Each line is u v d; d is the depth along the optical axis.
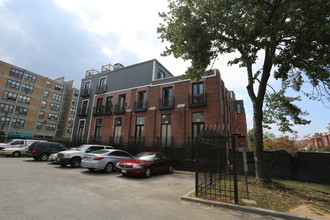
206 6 7.23
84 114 21.86
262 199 5.57
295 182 9.06
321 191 7.05
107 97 20.83
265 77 8.70
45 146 14.50
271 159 10.48
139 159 10.24
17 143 19.16
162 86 16.94
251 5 6.68
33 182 6.76
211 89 14.32
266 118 11.74
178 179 9.29
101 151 11.02
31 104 41.69
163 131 15.77
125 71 20.53
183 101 15.34
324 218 4.15
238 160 11.34
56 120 47.06
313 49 6.53
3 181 6.62
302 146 29.00
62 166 11.80
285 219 4.27
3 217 3.58
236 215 4.40
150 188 6.96
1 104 36.59
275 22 6.76
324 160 9.08
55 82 47.81
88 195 5.51
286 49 7.49
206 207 4.92
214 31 7.59
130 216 4.02
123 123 18.30
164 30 8.83
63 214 3.93
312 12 5.52
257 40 6.80
